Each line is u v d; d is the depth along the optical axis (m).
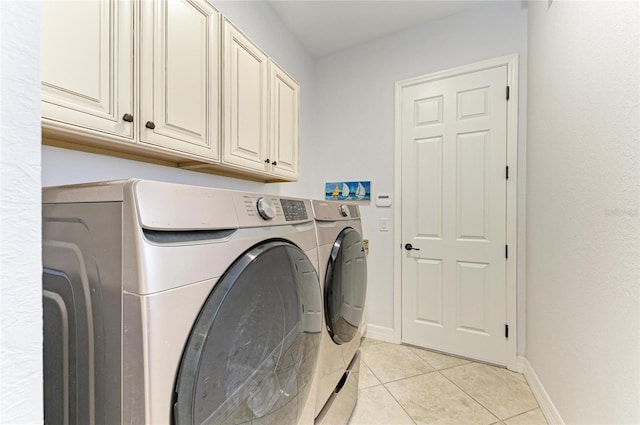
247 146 1.53
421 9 2.21
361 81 2.67
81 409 0.58
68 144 1.02
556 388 1.43
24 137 0.36
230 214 0.71
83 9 0.84
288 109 1.94
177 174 1.51
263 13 2.12
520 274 2.03
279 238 0.89
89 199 0.57
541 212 1.68
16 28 0.35
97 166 1.14
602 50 1.04
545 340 1.60
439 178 2.33
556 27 1.46
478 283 2.18
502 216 2.10
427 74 2.37
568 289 1.31
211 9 1.29
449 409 1.61
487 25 2.15
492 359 2.11
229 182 1.87
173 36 1.11
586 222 1.15
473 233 2.20
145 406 0.50
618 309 0.94
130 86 0.96
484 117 2.16
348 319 1.45
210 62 1.29
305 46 2.70
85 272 0.57
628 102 0.90
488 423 1.50
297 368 0.93
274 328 0.81
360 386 1.83
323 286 1.19
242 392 0.70
